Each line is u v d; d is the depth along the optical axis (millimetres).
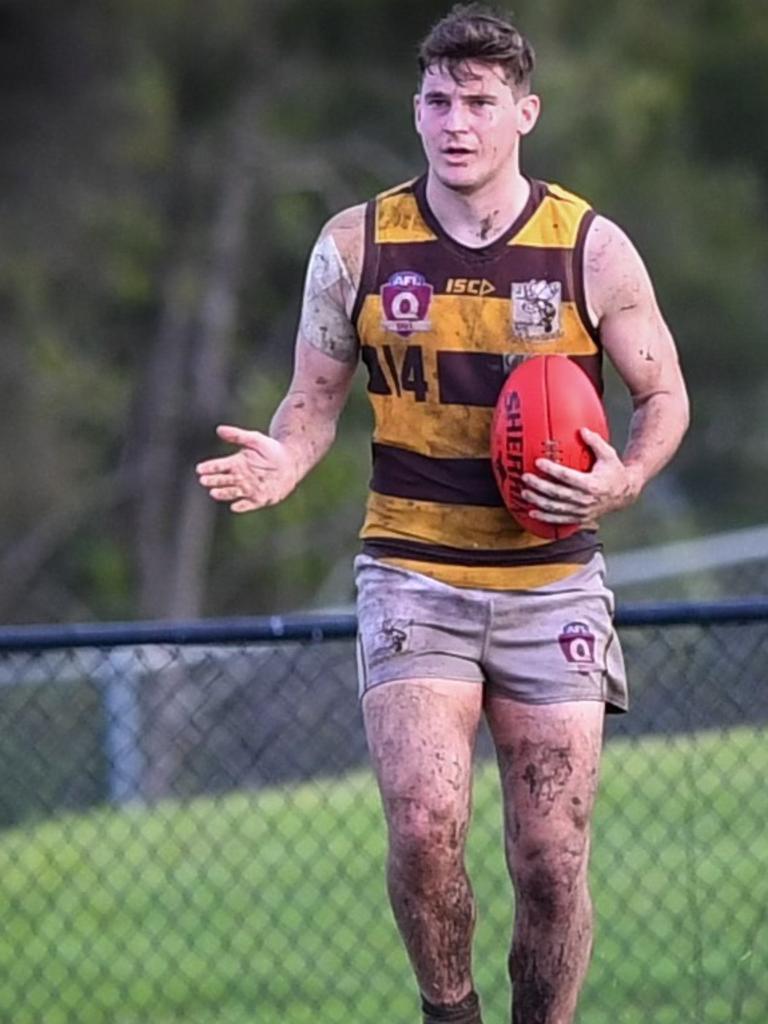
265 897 30625
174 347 104688
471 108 19359
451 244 19641
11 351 100125
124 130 98812
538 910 19891
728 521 112500
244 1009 28516
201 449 104938
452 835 19297
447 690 19766
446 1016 19734
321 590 103875
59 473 101688
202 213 103812
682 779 29547
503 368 19656
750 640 29766
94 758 36906
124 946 29719
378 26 104375
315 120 104875
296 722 35688
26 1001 28406
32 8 95625
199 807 35219
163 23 98750
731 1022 25641
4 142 97250
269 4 103000
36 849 33625
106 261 100688
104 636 23391
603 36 110562
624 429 96375
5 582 100375
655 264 111625
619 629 24000
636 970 28000
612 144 106125
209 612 106500
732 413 114250
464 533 19953
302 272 106938
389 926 30438
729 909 27594
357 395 104312
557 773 19812
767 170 122500
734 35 119812
